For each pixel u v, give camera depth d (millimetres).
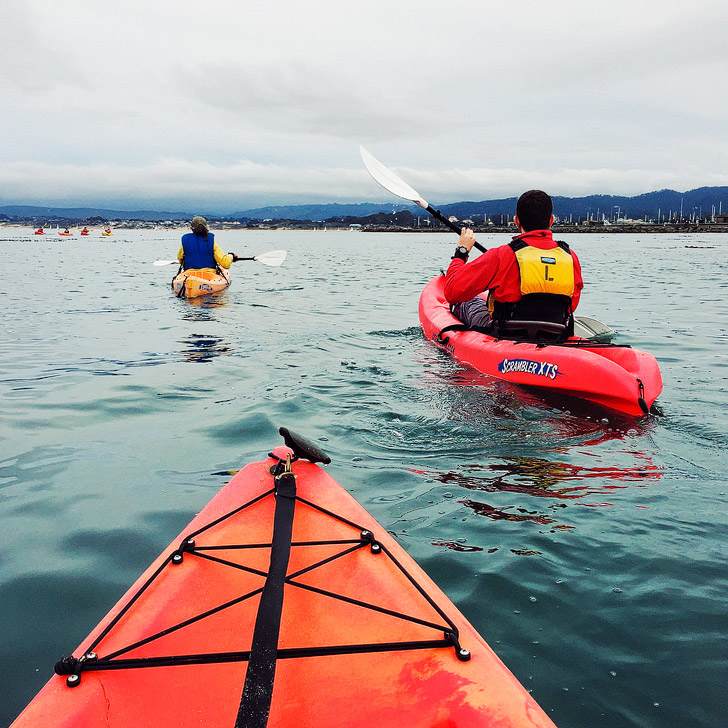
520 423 3461
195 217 9938
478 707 1106
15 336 6258
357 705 1193
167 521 2400
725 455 3002
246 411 3766
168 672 1238
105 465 2975
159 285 11297
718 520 2342
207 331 6543
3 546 2219
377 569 1605
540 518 2365
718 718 1367
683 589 1877
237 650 1354
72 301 8984
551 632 1681
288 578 1551
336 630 1404
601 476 2766
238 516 1854
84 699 1138
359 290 10891
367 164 6008
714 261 21312
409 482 2713
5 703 1436
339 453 3066
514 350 4188
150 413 3773
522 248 4219
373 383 4324
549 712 1386
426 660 1255
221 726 1143
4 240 42844
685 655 1579
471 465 2904
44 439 3340
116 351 5555
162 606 1442
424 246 42562
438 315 6008
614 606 1796
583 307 8688
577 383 3709
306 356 5273
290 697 1228
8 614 1813
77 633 1723
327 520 1848
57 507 2529
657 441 3189
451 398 3918
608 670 1526
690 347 5770
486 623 1720
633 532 2250
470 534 2246
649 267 17828
